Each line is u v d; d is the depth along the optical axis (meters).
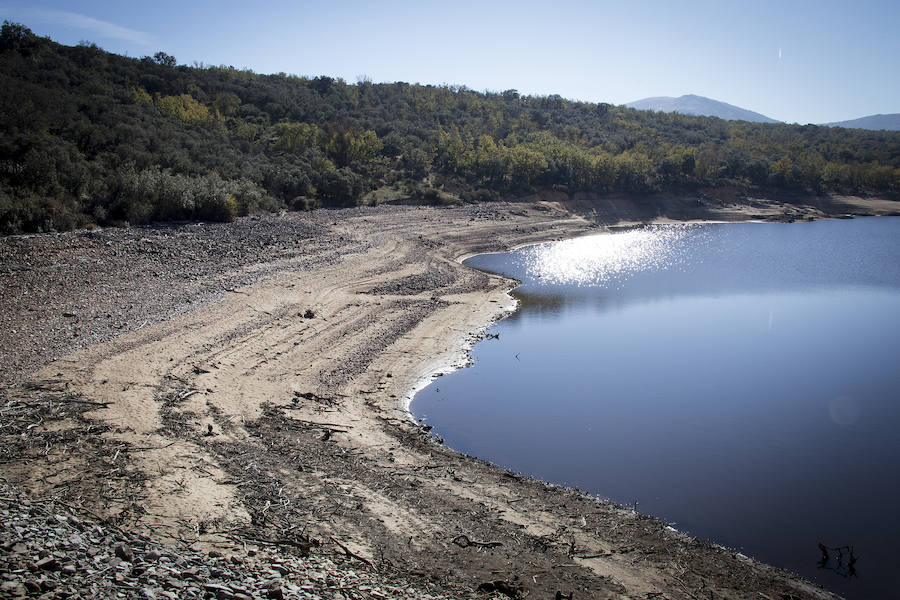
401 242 58.03
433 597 12.72
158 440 19.19
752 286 53.47
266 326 32.62
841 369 32.62
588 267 59.69
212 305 34.19
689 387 29.67
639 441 23.61
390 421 23.91
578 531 16.91
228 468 17.98
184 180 54.59
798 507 19.09
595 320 41.75
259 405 23.62
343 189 74.56
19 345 25.62
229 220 55.28
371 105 134.75
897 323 42.03
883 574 15.81
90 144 56.09
